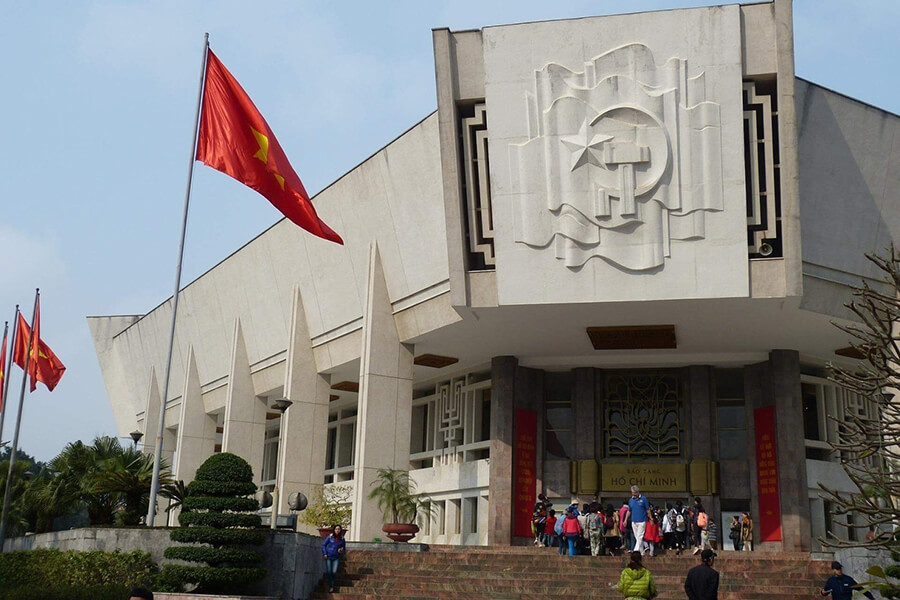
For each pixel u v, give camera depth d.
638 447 32.66
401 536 28.47
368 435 30.75
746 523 29.19
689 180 25.09
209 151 20.22
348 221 33.38
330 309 35.44
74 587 18.89
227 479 19.86
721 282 25.06
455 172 26.83
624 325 28.44
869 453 11.88
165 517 46.47
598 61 25.45
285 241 37.50
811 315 26.75
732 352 31.52
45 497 30.11
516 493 32.31
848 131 26.17
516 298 26.34
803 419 31.70
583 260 25.81
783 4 24.28
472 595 20.59
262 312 40.47
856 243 26.83
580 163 25.59
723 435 32.31
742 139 24.91
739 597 19.97
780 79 24.56
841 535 31.14
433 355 33.62
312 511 32.44
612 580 21.48
